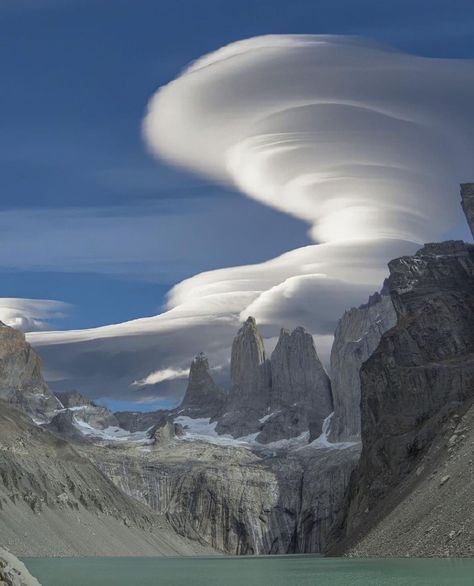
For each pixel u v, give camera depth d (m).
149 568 178.88
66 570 163.12
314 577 124.44
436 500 160.88
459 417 193.38
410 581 98.88
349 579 111.69
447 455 175.00
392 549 162.75
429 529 153.12
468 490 150.62
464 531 142.12
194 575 148.12
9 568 72.06
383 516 188.25
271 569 170.75
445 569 116.19
